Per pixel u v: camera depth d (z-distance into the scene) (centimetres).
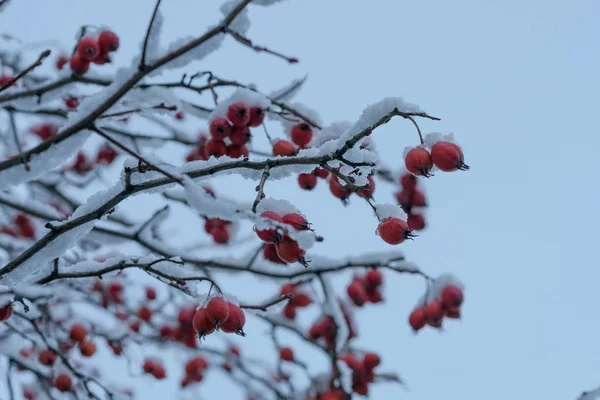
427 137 269
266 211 252
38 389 579
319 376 520
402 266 444
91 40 382
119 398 461
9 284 285
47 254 283
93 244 565
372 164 257
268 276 443
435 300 436
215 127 371
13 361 472
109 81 391
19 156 304
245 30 349
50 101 399
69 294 506
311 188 396
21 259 277
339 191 368
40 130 545
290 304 522
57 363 498
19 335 459
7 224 577
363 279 508
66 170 609
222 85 392
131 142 486
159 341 598
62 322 566
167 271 315
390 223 263
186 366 608
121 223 514
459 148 261
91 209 283
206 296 296
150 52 333
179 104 389
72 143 317
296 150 399
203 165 271
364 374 507
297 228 245
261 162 263
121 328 568
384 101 253
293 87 415
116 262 319
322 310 506
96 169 603
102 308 582
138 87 377
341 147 254
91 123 299
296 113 394
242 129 373
